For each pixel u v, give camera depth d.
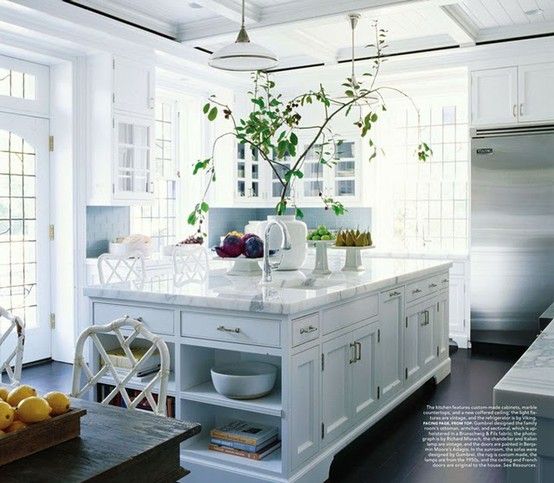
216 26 5.29
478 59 5.64
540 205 5.48
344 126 6.60
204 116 6.80
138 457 1.36
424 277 4.25
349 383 3.15
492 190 5.66
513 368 1.37
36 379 4.72
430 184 6.66
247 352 2.86
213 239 6.98
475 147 5.71
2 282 4.97
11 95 4.99
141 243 5.39
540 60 5.39
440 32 5.52
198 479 2.80
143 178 5.50
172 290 2.97
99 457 1.34
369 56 6.01
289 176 3.49
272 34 5.21
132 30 5.08
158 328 2.93
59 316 5.31
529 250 5.54
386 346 3.62
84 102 5.25
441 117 6.59
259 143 3.41
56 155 5.27
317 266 3.75
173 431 1.52
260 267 3.68
